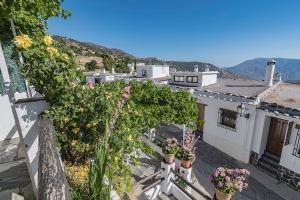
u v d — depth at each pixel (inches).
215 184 187.3
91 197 75.9
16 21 96.7
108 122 96.8
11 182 116.5
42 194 38.5
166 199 213.3
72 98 90.4
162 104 286.8
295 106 316.8
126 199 122.6
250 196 285.9
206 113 463.5
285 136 315.9
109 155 97.0
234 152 401.7
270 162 355.9
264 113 344.8
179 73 647.8
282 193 296.0
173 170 216.1
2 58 119.1
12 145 170.1
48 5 109.7
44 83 85.5
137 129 145.3
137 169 260.1
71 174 91.3
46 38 89.1
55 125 89.7
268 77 465.4
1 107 179.3
